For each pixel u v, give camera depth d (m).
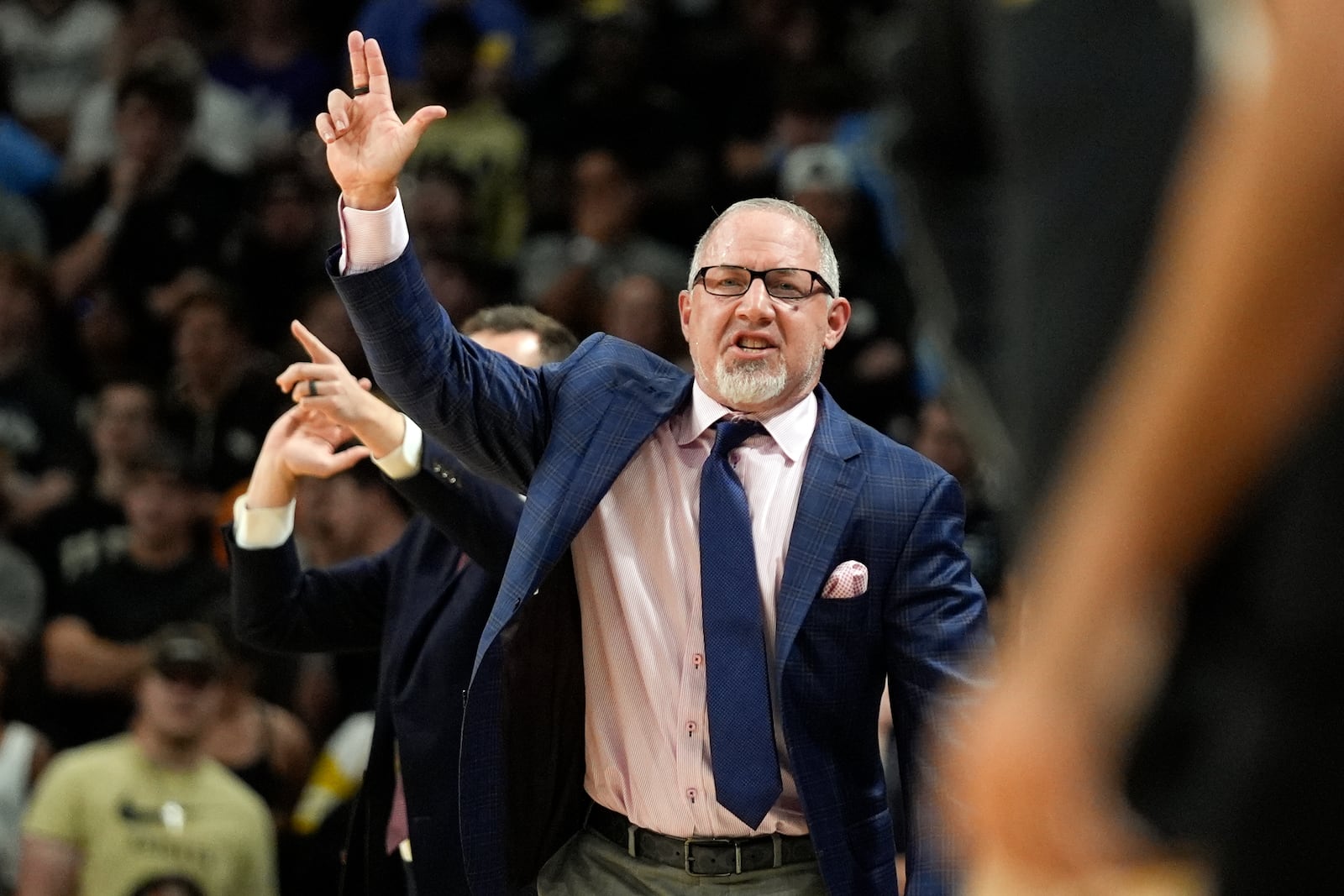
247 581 12.79
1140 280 3.16
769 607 10.52
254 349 26.11
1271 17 2.45
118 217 27.41
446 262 25.77
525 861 10.83
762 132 29.72
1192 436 2.49
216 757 18.19
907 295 23.98
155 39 31.84
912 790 10.20
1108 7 3.23
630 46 29.08
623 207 26.81
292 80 31.31
